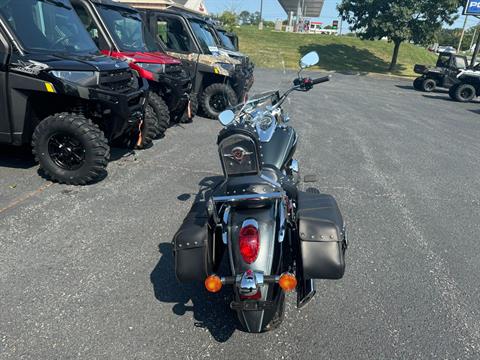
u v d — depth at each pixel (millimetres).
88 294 3082
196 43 9359
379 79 25391
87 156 4855
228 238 2500
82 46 5824
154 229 4098
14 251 3574
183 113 8719
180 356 2543
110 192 4934
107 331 2725
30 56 4770
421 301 3178
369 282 3398
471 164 7145
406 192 5547
